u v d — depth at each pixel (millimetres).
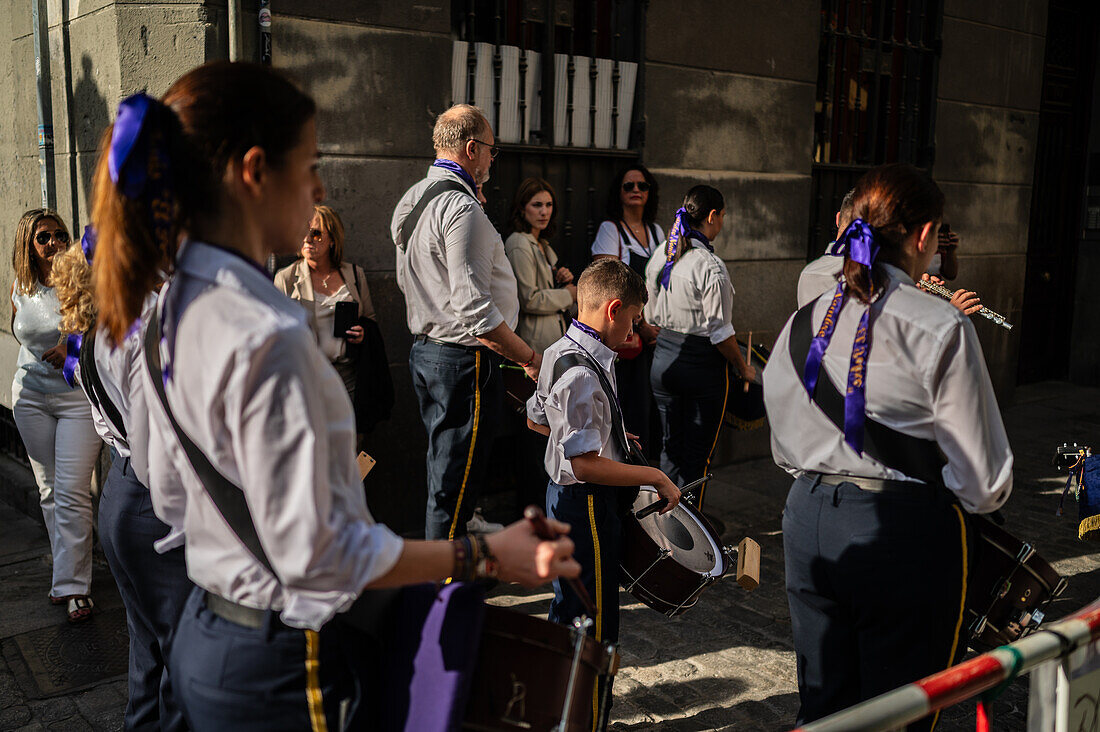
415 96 4496
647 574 2727
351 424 1323
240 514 1317
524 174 5086
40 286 3836
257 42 4008
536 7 5012
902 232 2035
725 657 3570
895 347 1950
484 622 1497
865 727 1345
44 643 3592
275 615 1377
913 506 1990
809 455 2119
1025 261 8203
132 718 2361
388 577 1305
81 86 4238
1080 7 8555
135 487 2254
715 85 5723
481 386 3762
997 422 1964
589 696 1565
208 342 1234
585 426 2539
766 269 6207
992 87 7512
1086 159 8867
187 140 1269
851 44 6570
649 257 5188
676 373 4633
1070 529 5062
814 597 2191
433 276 3668
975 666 1504
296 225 1382
